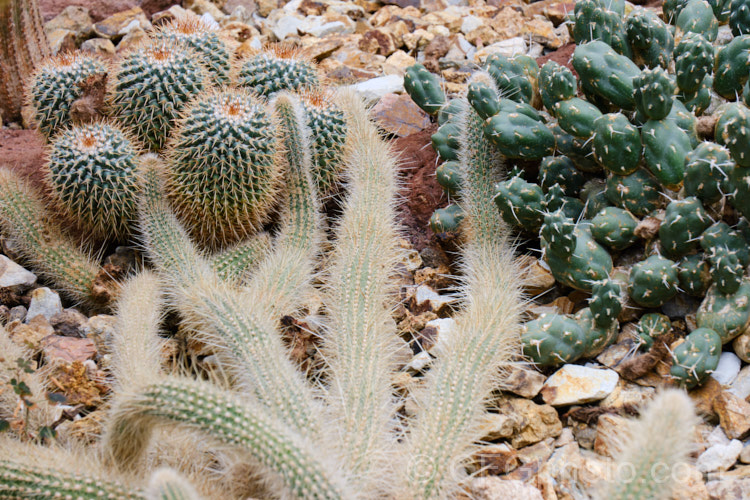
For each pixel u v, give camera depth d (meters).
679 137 2.52
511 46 4.20
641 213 2.63
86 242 3.01
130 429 1.89
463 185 3.02
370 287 2.60
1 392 2.21
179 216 2.90
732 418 2.20
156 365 2.33
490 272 2.72
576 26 2.96
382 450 2.05
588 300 2.53
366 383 2.22
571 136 2.88
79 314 2.72
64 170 2.72
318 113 3.08
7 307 2.81
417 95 3.33
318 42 4.46
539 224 2.80
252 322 2.31
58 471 1.79
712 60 2.68
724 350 2.45
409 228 3.21
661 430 1.55
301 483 1.70
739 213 2.44
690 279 2.46
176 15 4.77
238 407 1.79
